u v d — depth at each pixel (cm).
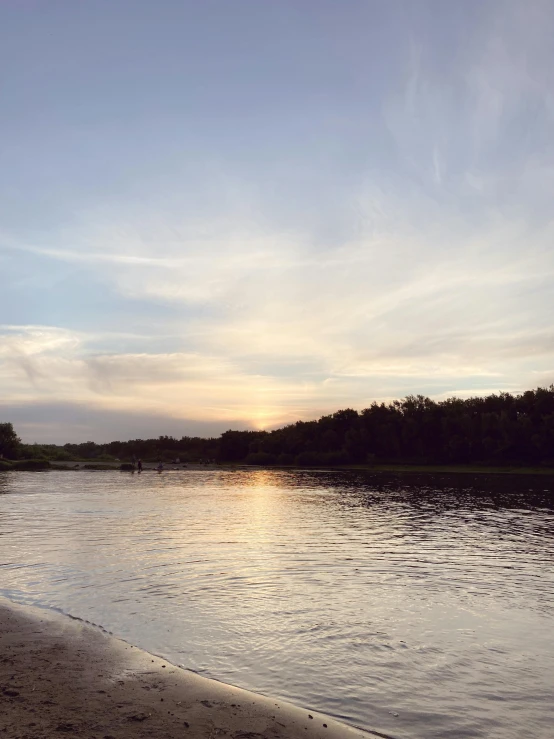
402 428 14100
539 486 7375
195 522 3522
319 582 1856
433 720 898
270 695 980
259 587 1773
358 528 3297
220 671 1084
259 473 11575
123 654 1153
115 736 789
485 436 12788
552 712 930
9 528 3166
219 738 801
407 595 1689
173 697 945
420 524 3522
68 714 859
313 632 1325
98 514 3934
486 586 1819
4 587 1738
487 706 950
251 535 2953
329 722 877
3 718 837
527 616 1474
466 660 1157
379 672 1091
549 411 12188
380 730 861
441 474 10788
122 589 1723
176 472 11900
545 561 2266
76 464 12975
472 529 3288
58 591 1691
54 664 1082
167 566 2089
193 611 1489
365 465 14312
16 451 13500
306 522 3584
